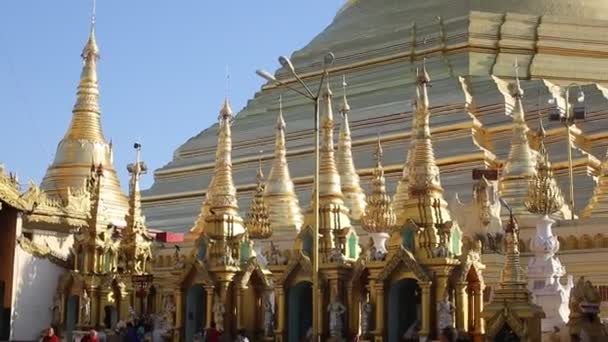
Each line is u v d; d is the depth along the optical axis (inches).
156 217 3095.5
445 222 1604.3
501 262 1940.2
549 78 2913.4
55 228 2278.5
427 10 3186.5
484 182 2053.4
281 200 2359.7
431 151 1680.6
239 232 1913.1
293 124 3026.6
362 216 2106.3
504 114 2711.6
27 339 2073.1
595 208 2204.7
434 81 2874.0
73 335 2016.5
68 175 2640.3
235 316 1806.1
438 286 1542.8
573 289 1498.5
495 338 1441.9
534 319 1419.8
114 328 2014.0
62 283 2117.4
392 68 3056.1
